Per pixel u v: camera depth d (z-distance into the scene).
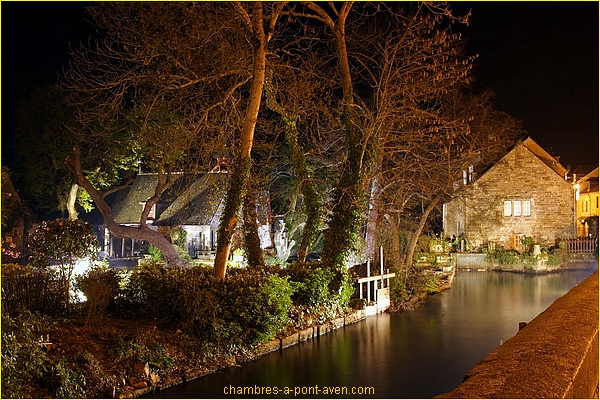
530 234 45.72
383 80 21.36
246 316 12.92
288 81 19.03
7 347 7.68
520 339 5.67
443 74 21.58
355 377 11.68
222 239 13.85
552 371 4.43
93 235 14.12
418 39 20.61
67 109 29.70
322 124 24.11
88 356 9.61
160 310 12.98
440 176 28.03
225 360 12.15
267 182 24.47
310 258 35.94
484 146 31.08
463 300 24.83
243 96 20.98
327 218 18.89
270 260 26.30
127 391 9.68
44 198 38.56
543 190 45.66
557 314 6.82
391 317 19.61
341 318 17.55
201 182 42.12
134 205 44.94
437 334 16.47
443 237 45.06
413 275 26.09
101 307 13.05
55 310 12.85
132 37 19.45
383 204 24.05
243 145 14.38
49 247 13.21
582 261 42.59
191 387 10.66
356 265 21.53
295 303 16.06
